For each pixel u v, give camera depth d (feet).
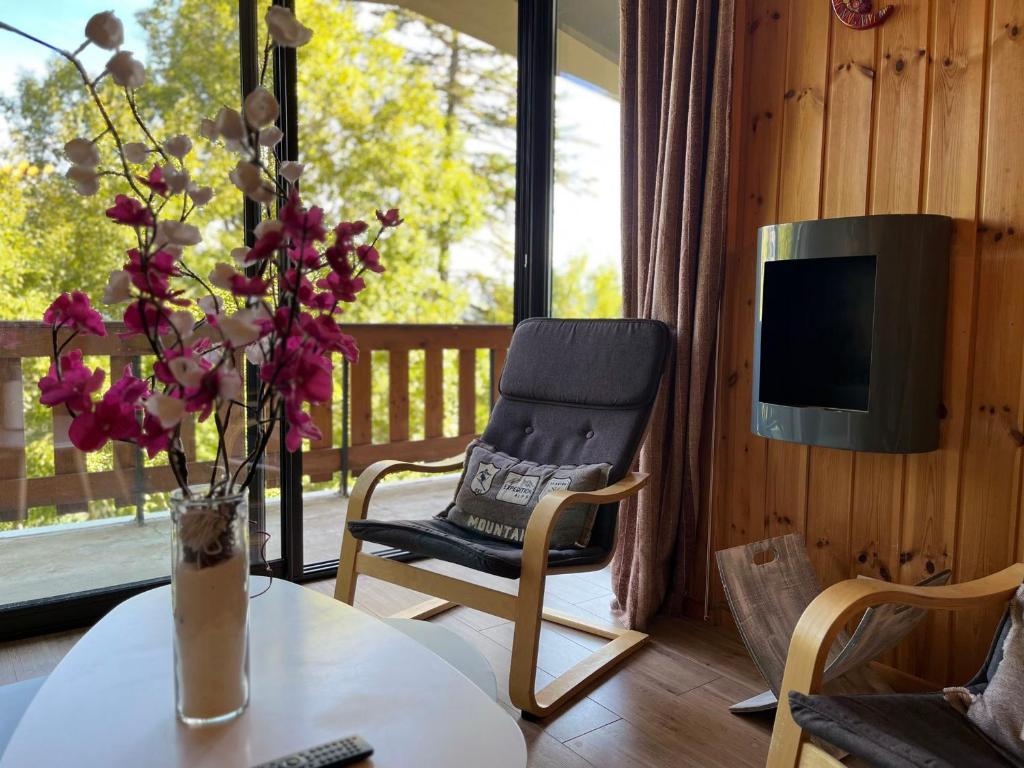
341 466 13.92
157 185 3.26
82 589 7.80
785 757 4.19
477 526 7.11
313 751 3.07
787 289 6.64
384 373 17.69
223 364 3.17
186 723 3.34
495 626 7.81
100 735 3.26
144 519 8.07
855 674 6.02
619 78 8.27
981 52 5.80
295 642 4.23
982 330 5.87
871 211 6.52
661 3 7.98
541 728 5.88
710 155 7.41
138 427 3.25
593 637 7.59
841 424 6.16
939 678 6.24
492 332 15.57
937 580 5.55
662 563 7.95
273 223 3.26
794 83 7.02
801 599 6.10
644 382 7.30
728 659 7.09
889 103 6.36
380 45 18.22
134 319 3.32
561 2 9.68
